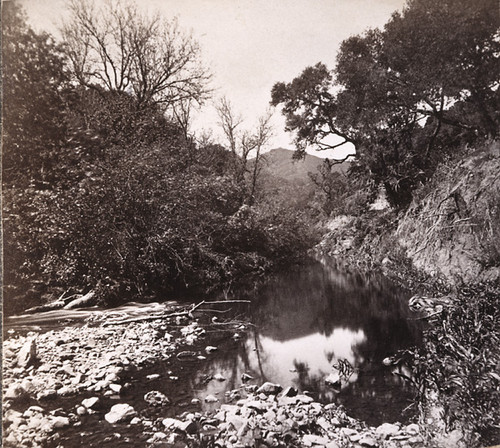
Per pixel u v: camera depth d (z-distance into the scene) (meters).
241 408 3.65
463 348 3.91
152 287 8.36
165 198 8.78
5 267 6.55
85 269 7.46
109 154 8.17
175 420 3.42
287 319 6.83
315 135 9.53
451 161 9.70
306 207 16.50
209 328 6.34
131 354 4.98
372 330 6.08
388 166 10.80
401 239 10.41
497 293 5.02
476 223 7.54
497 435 3.39
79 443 3.14
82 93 8.15
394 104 8.73
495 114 8.66
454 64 7.90
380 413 3.74
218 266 9.82
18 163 6.73
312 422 3.48
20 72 6.58
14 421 3.39
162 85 9.14
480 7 7.39
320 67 8.01
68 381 4.12
